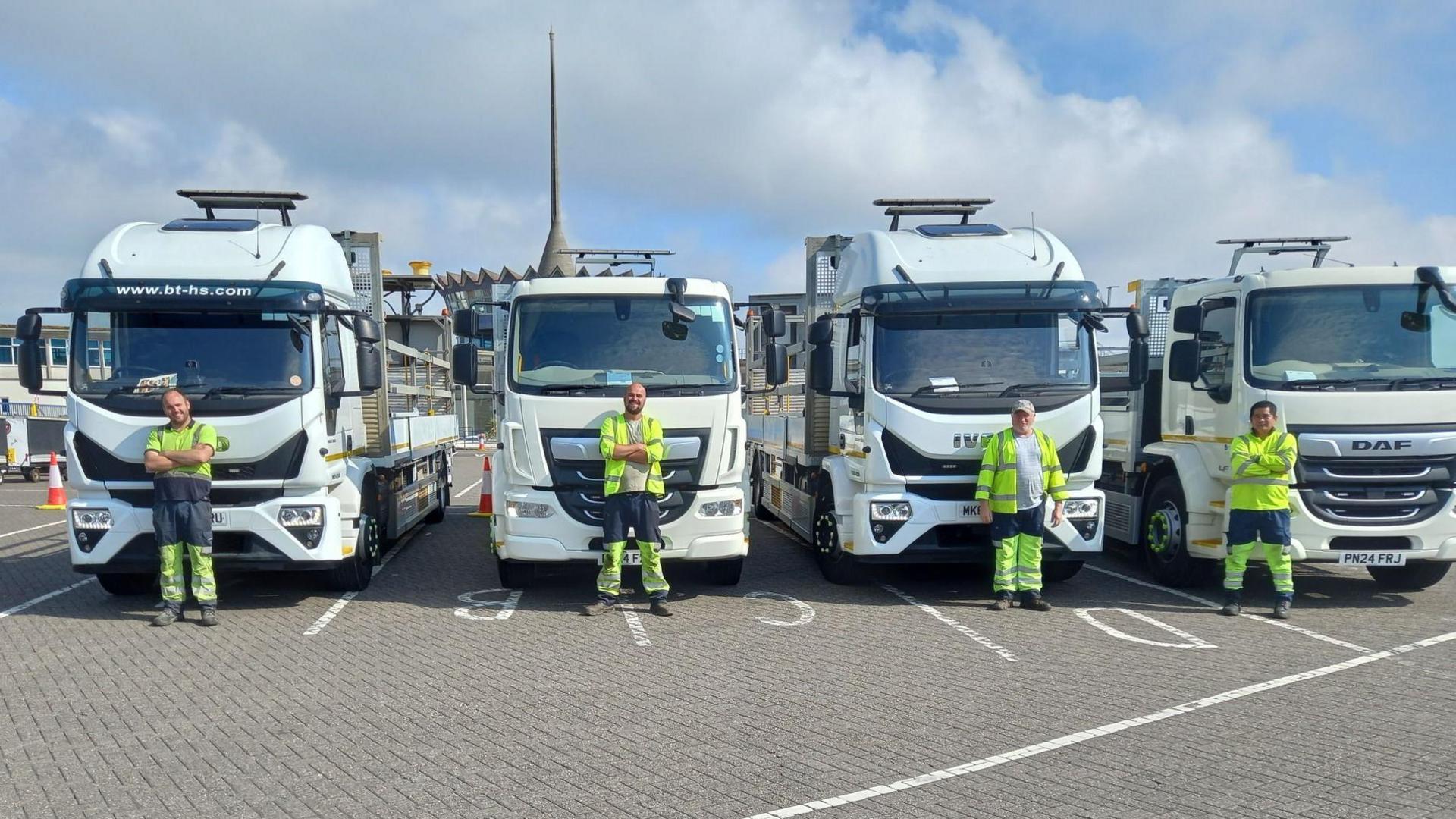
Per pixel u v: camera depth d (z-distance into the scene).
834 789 4.95
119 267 8.90
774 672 7.18
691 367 9.37
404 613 9.20
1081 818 4.56
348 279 10.81
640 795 4.88
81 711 6.25
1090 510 9.46
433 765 5.29
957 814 4.62
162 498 8.52
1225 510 9.61
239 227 9.62
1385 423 8.93
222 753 5.48
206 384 8.82
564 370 9.24
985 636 8.29
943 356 9.43
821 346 9.59
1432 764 5.23
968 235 10.13
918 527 9.34
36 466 24.95
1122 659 7.53
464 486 23.44
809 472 11.46
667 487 9.23
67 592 10.19
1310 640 8.12
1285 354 9.12
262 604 9.61
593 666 7.35
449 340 17.50
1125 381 11.44
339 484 9.70
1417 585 10.13
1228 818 4.54
